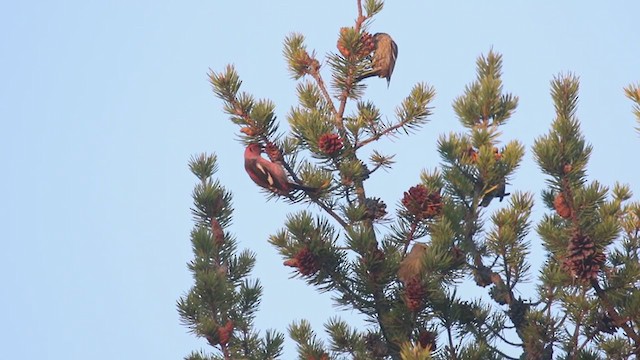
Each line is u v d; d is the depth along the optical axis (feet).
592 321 36.68
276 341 42.98
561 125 35.06
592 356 36.45
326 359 37.96
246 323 43.27
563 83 36.37
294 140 40.91
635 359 35.58
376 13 41.86
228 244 46.42
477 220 41.86
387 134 41.09
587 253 34.24
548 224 36.60
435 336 36.11
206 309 42.73
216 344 41.27
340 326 38.96
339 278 36.42
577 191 35.24
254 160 39.96
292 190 39.60
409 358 29.73
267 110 40.68
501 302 41.29
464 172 41.60
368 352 38.22
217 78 41.14
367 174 40.24
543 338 37.83
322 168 39.91
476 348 35.96
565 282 36.91
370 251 35.73
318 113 39.88
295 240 36.68
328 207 39.68
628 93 30.12
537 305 40.01
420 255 36.35
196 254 45.09
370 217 38.42
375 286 35.99
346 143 40.78
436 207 36.73
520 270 41.09
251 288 44.37
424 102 40.88
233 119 41.11
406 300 35.35
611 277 36.14
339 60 41.55
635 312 35.04
